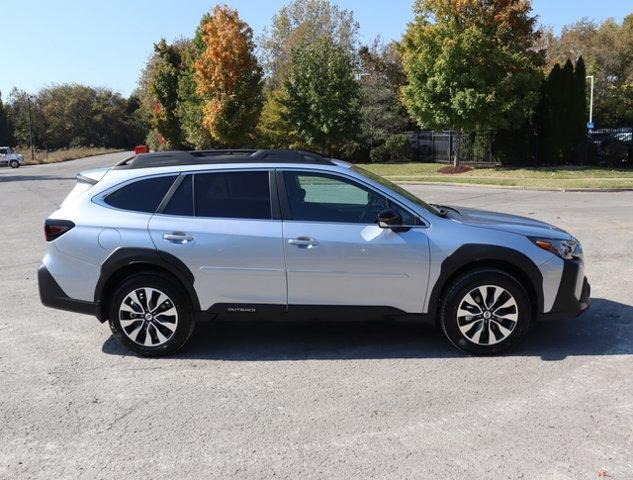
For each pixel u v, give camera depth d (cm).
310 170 511
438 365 486
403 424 387
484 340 498
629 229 1105
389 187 517
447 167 2878
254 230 497
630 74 4897
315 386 449
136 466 343
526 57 2512
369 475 329
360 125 3525
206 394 439
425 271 490
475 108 2483
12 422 400
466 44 2467
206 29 3388
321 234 493
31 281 799
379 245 489
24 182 2881
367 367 485
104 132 11075
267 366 491
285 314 505
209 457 351
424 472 330
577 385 442
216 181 514
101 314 513
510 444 359
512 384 445
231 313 507
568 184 2073
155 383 461
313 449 358
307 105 3497
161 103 4950
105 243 502
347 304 500
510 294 491
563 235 506
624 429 375
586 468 331
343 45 4997
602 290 702
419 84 2642
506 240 488
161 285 504
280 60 5438
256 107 3500
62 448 366
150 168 525
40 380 469
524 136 2808
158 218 506
